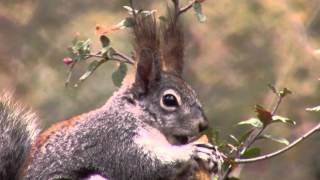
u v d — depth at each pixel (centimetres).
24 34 2050
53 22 2047
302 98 1725
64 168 890
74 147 892
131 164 876
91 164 888
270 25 1880
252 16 1891
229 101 1794
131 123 886
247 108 1772
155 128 888
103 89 1809
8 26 2064
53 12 2042
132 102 896
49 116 1798
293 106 1720
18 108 958
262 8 1905
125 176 877
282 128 1703
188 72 1858
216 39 1884
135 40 902
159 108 890
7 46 2036
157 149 870
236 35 1884
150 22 901
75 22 1992
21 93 1902
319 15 1858
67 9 2042
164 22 913
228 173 846
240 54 1875
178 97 890
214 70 1861
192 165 857
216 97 1814
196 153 856
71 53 898
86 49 895
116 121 889
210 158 846
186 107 888
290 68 1764
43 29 2042
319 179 1758
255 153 842
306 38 1816
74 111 1805
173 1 902
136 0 1880
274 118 833
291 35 1833
